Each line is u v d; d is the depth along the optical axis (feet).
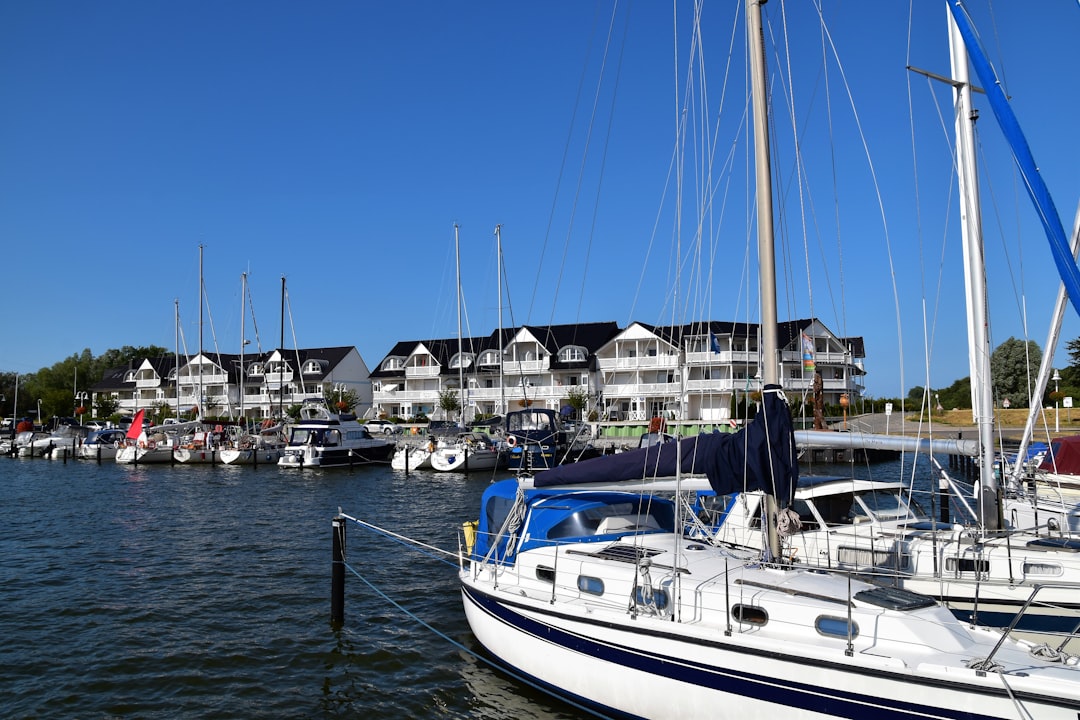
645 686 23.77
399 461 131.95
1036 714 17.63
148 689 31.53
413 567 52.21
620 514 31.65
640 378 188.03
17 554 58.49
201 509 83.82
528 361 213.25
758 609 22.94
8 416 288.10
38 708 29.81
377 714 28.86
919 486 83.30
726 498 40.06
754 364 154.51
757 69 25.91
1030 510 42.78
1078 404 144.25
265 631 38.47
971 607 30.40
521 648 28.40
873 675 19.47
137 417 153.07
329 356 274.16
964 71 41.14
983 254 38.81
